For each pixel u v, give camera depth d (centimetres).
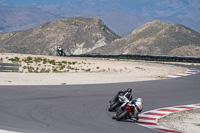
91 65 13600
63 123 4094
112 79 9262
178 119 4903
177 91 7575
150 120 4734
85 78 9219
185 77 10325
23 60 14338
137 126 4259
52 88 7106
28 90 6662
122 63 15488
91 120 4412
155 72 11612
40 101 5531
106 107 5406
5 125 3747
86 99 6019
